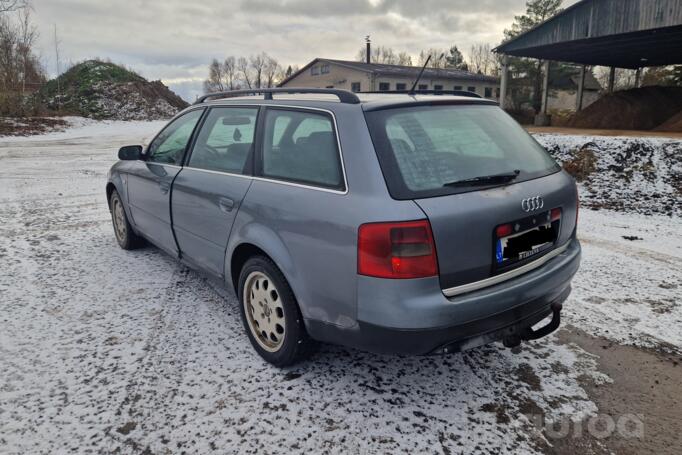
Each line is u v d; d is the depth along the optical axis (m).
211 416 2.50
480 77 38.53
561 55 24.75
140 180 4.41
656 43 20.47
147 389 2.72
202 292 4.06
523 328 2.61
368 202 2.28
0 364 2.96
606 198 7.69
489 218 2.38
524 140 3.09
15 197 8.09
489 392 2.72
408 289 2.21
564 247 2.99
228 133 3.41
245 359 3.04
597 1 17.75
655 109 22.25
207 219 3.39
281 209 2.70
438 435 2.38
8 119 26.84
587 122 22.97
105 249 5.23
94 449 2.26
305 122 2.79
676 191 7.47
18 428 2.40
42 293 4.03
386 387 2.76
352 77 34.50
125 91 39.75
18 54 33.41
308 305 2.60
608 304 3.86
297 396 2.67
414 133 2.56
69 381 2.79
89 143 18.73
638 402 2.64
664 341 3.29
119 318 3.58
